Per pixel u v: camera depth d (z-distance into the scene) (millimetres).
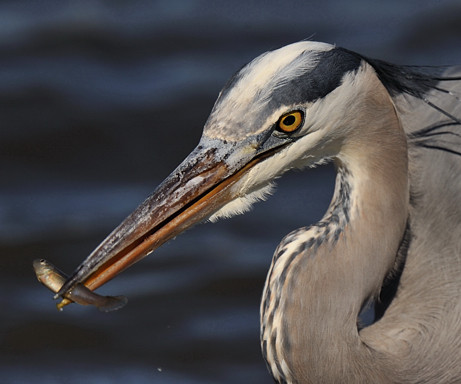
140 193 11992
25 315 10758
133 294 10969
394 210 7277
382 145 7191
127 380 10031
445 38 13719
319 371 7266
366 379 7379
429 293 7879
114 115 13008
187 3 14711
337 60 6988
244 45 13867
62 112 13062
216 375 10102
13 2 14758
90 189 12109
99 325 10695
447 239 7977
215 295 10953
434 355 7684
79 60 13828
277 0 14656
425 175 8023
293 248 7254
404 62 13297
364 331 7664
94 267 6934
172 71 13586
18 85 13430
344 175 7309
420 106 8117
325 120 7023
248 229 11703
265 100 6898
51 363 10219
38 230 11531
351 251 7199
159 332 10578
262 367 10219
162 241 7027
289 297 7191
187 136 12711
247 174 7043
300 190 12070
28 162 12484
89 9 14617
